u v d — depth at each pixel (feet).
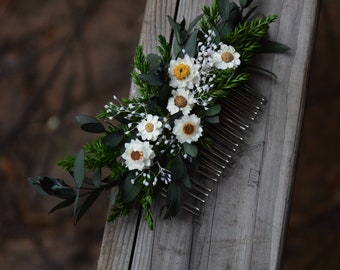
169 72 1.80
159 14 1.96
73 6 3.36
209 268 1.86
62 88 3.27
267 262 1.86
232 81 1.83
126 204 1.83
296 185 3.02
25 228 3.08
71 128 3.19
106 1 3.35
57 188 1.78
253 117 1.91
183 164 1.80
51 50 3.33
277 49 1.91
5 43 3.35
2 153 3.18
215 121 1.82
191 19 1.95
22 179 3.14
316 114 3.12
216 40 1.84
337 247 2.92
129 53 3.28
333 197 2.99
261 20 1.87
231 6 1.87
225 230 1.87
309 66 1.93
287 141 1.90
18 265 3.02
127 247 1.86
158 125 1.78
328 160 3.05
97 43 3.32
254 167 1.90
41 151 3.18
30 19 3.36
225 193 1.88
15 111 3.25
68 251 3.04
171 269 1.86
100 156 1.80
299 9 1.95
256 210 1.88
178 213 1.87
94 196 1.79
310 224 2.96
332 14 3.20
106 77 3.26
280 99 1.92
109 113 1.83
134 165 1.77
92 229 3.07
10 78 3.31
